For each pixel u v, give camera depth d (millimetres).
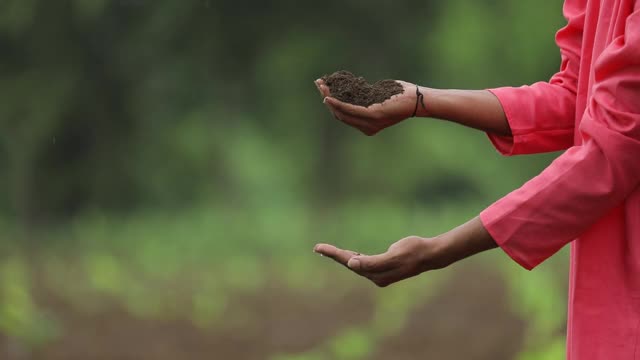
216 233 58469
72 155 79562
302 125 88062
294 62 88062
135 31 83062
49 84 78938
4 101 77562
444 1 88500
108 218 73688
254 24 87250
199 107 85875
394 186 87938
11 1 77938
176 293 31891
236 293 32188
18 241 55406
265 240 54906
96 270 34156
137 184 81188
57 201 78688
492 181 82938
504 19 84438
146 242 53031
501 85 84375
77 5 78812
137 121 82250
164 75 84125
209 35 85688
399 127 86250
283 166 87188
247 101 87562
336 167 88250
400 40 90438
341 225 62875
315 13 88562
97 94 81250
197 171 82688
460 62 85250
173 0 83688
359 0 88812
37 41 79188
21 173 76125
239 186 83438
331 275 36438
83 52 81000
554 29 82562
